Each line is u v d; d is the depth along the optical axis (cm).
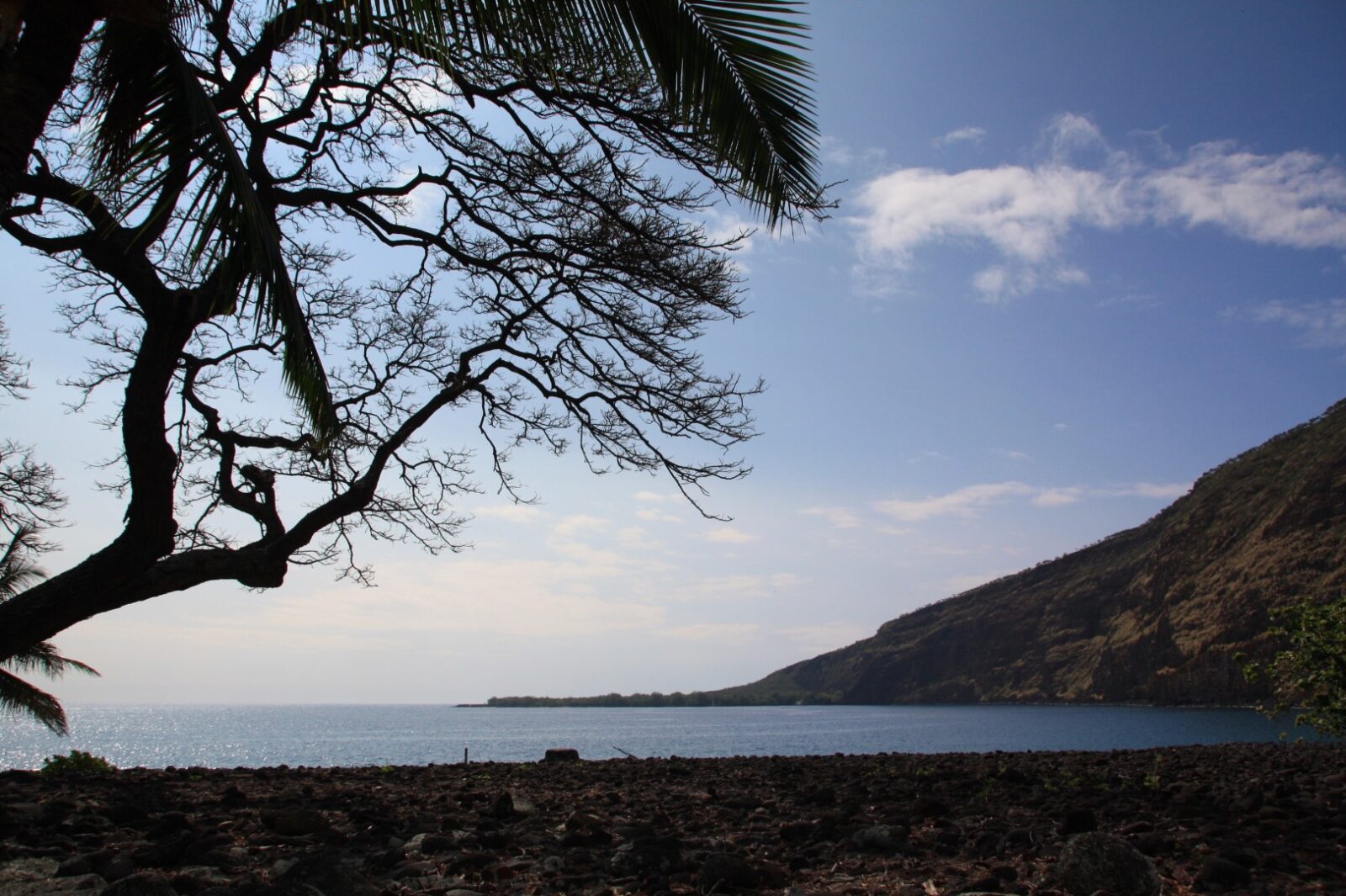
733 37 450
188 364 884
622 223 807
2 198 395
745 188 493
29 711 2112
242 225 435
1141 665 13475
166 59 465
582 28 424
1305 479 13350
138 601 694
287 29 507
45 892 421
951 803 789
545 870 488
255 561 744
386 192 805
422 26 396
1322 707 1288
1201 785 905
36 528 1155
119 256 600
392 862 513
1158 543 16825
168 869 482
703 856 513
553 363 918
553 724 14650
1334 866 480
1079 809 612
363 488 787
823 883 461
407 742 7050
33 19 423
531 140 774
